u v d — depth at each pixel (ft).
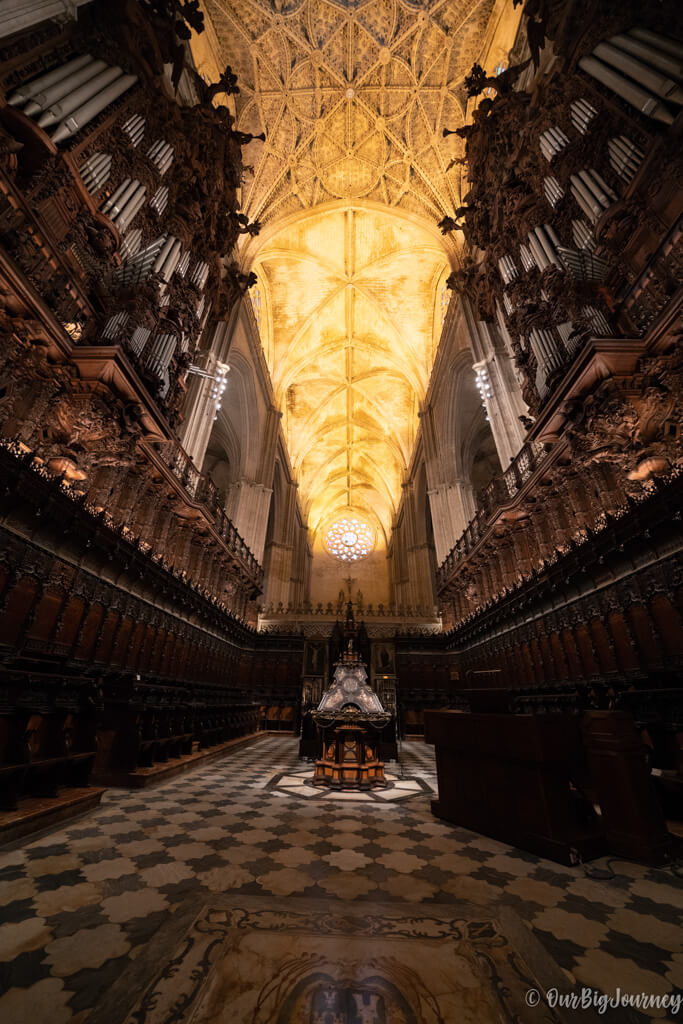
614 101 29.55
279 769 26.71
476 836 13.23
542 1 34.22
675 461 22.06
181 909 7.95
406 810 16.67
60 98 25.76
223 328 57.41
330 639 66.64
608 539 24.54
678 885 9.52
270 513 95.66
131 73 33.24
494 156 42.83
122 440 28.81
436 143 63.57
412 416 106.01
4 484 19.12
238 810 16.01
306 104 63.10
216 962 6.20
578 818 12.57
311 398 108.47
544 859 11.12
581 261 30.81
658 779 14.65
